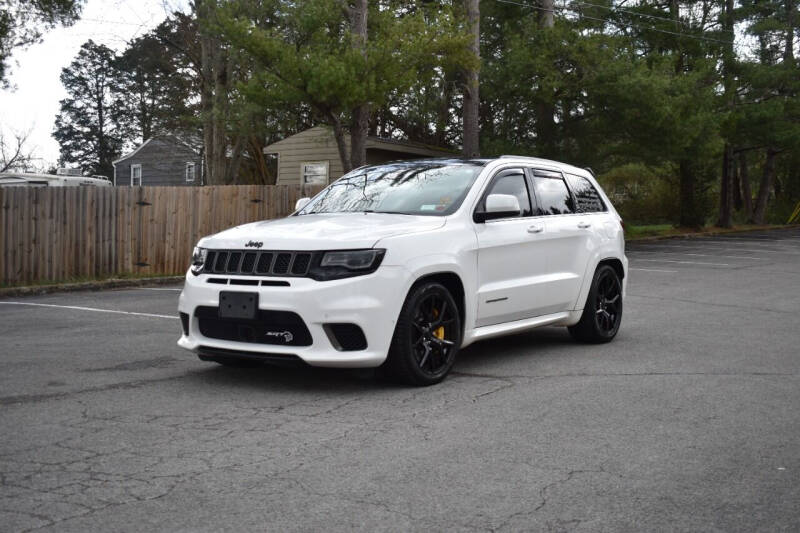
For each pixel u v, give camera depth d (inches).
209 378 245.1
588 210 317.4
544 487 149.6
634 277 637.3
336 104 661.3
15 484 149.6
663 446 176.2
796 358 285.3
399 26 665.6
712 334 343.3
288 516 134.6
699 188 1438.2
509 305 265.6
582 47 962.1
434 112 1136.2
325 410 205.3
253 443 176.2
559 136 1045.2
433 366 237.9
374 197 270.1
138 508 137.7
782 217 1840.6
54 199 562.6
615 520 134.3
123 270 610.5
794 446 177.2
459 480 152.9
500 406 210.8
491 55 1154.0
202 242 237.9
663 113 936.9
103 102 2532.0
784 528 131.7
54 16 580.7
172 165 1475.1
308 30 660.7
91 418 197.3
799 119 1445.6
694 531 130.3
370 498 143.1
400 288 221.6
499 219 266.1
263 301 216.2
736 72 1374.3
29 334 339.9
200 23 788.0
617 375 253.0
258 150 1264.8
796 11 1517.0
